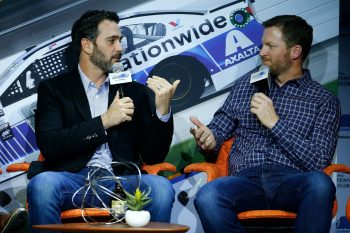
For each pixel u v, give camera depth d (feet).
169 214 9.04
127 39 11.91
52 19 11.82
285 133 9.47
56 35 11.82
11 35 11.82
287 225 9.56
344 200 14.17
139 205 7.54
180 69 11.96
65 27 11.82
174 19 11.96
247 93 10.60
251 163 9.86
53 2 11.82
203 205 8.98
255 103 9.68
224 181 9.34
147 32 11.93
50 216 8.63
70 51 11.80
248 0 11.99
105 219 9.31
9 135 11.87
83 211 8.93
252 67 12.01
